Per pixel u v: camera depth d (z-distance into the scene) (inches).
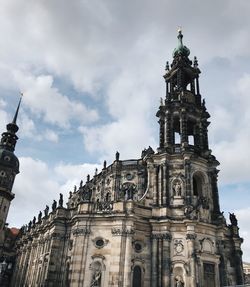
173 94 2497.5
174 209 1979.6
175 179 2082.9
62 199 2190.0
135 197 2362.2
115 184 2487.7
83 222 1911.9
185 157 2112.5
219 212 2102.6
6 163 3941.9
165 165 2108.8
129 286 1700.3
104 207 1959.9
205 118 2447.1
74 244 1865.2
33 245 2655.0
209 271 1844.2
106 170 2664.9
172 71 2623.0
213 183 2204.7
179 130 2440.9
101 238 1859.0
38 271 2282.2
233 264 2182.6
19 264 3115.2
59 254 2027.6
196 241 1875.0
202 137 2351.1
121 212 1870.1
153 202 2036.2
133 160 2573.8
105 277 1748.3
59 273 1975.9
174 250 1851.6
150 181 2122.3
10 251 3843.5
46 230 2375.7
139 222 1930.4
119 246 1784.0
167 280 1760.6
